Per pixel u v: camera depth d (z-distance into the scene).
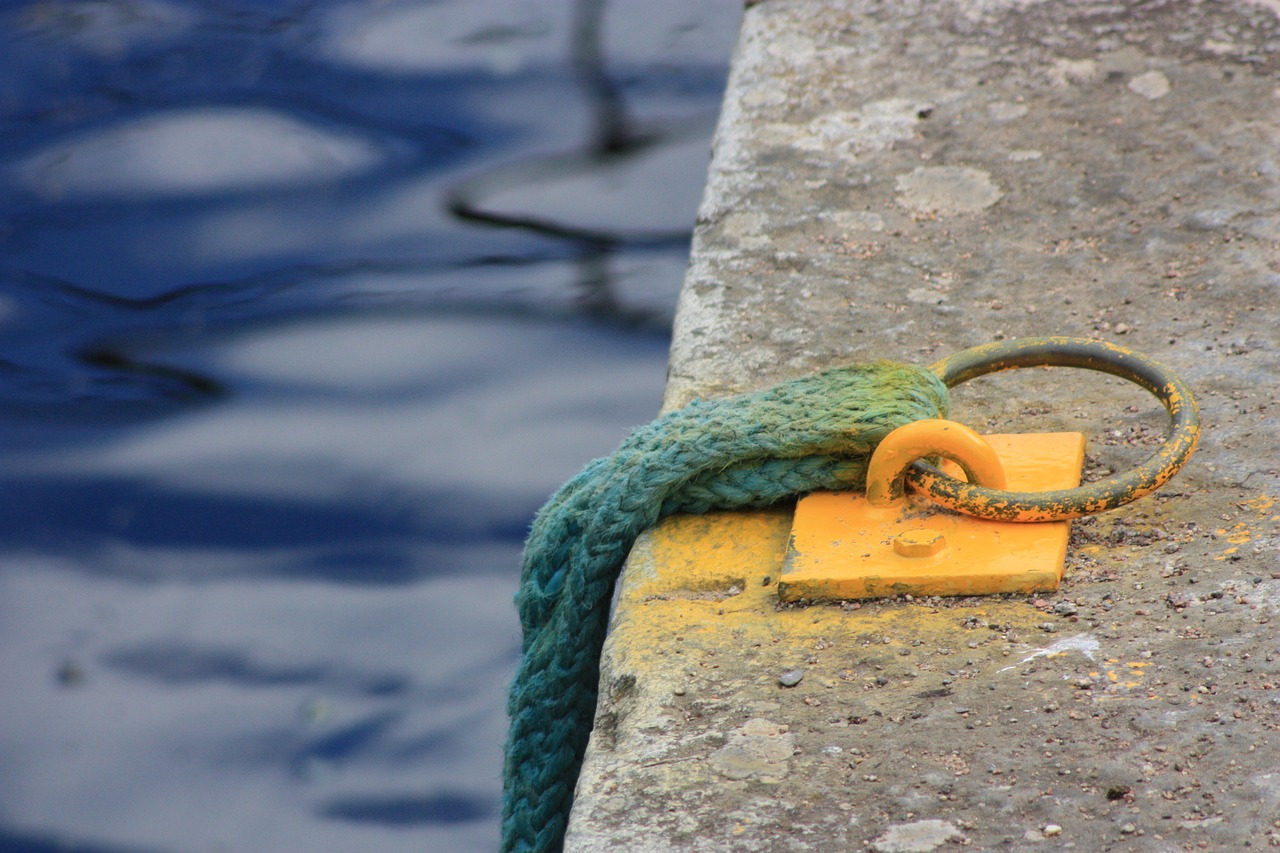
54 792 9.20
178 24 18.70
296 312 14.47
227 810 8.93
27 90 17.42
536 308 14.11
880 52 6.32
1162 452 5.67
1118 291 5.94
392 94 17.45
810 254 6.03
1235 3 6.31
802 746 5.56
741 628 5.66
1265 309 5.89
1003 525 5.69
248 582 11.22
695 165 15.72
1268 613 5.60
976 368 5.77
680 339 5.95
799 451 5.73
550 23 18.67
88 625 10.94
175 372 13.46
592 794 5.55
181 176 15.78
